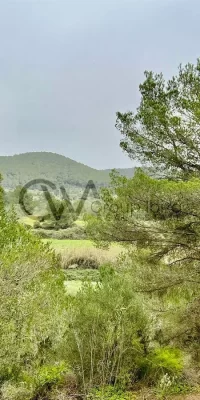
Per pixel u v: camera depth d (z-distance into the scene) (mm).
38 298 5086
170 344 6504
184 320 6180
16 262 4562
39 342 5461
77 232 23562
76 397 5703
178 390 6062
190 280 6176
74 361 6137
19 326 4664
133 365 6418
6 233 5508
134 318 6414
